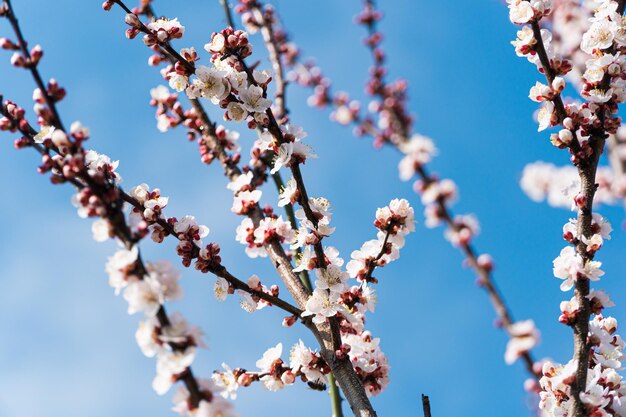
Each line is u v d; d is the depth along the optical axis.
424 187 3.73
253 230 5.39
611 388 4.88
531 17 5.32
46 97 3.76
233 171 6.54
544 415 4.62
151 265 3.64
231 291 5.28
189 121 6.77
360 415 4.85
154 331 3.54
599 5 5.76
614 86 5.33
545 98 5.29
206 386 3.62
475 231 3.59
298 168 5.26
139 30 5.55
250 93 5.27
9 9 3.84
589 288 4.85
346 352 5.11
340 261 5.55
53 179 3.73
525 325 3.30
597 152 5.21
